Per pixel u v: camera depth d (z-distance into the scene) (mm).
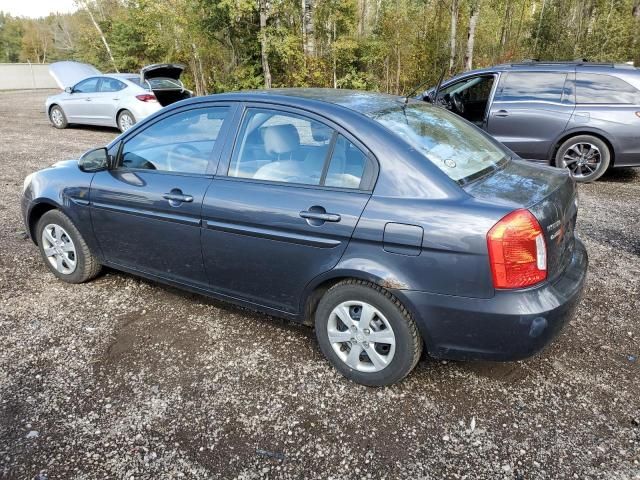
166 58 19359
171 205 3273
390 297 2621
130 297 3924
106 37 28828
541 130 7312
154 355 3160
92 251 3939
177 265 3438
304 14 14992
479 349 2525
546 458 2346
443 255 2426
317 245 2740
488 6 18562
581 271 2816
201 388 2848
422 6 17297
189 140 3344
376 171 2639
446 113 3467
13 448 2404
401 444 2436
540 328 2418
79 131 12906
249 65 16859
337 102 2998
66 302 3848
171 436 2492
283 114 2988
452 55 15727
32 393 2797
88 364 3064
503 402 2717
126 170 3604
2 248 4941
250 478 2248
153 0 17469
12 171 8305
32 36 64500
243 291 3195
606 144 7090
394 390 2822
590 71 7098
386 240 2535
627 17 19109
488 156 3070
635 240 5113
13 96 27125
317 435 2496
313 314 3045
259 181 2992
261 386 2863
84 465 2312
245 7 14578
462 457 2355
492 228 2352
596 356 3125
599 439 2455
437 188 2521
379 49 16531
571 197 2902
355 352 2816
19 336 3371
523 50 19922
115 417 2617
